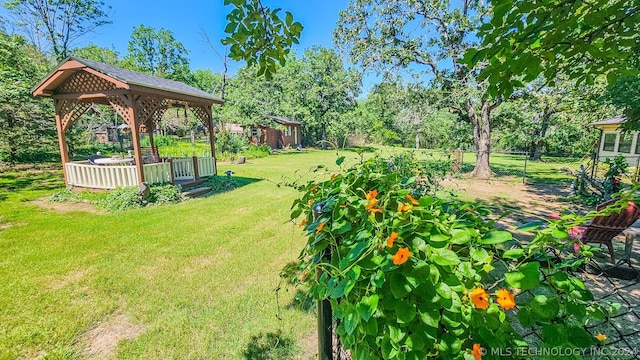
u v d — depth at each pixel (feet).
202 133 94.48
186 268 10.75
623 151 37.29
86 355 6.62
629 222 7.98
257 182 30.04
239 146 57.16
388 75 32.78
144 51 93.15
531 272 2.56
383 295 2.80
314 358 6.35
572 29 4.42
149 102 22.40
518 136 57.00
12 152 38.96
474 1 26.43
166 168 23.90
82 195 21.80
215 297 8.75
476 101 33.12
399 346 2.75
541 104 34.73
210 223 16.43
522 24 4.27
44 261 11.37
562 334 2.63
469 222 3.26
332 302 3.28
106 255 11.95
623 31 4.46
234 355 6.51
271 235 14.42
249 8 5.07
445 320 2.77
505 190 25.11
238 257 11.71
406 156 12.79
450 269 2.79
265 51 5.59
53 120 40.81
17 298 8.83
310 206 4.66
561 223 2.72
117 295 8.95
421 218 3.10
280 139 81.05
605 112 36.06
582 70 5.98
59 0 50.93
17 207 20.07
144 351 6.68
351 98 81.00
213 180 28.14
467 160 54.19
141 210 19.29
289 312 7.93
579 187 22.40
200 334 7.18
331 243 3.66
